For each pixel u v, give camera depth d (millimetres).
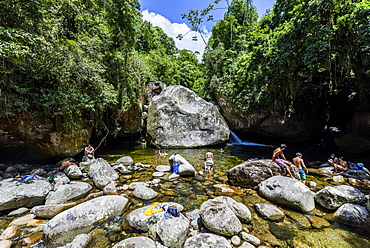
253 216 3900
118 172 6816
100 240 3109
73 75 7168
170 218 3338
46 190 4785
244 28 20656
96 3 9672
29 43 5008
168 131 12750
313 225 3576
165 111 12852
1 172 6301
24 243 2996
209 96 21281
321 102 14258
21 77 5805
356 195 4078
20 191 4336
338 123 15875
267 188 4770
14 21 4906
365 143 10961
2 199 3973
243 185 5551
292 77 9945
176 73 22891
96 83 7766
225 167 7945
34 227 3459
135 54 13250
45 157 7664
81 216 3490
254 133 16875
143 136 15000
